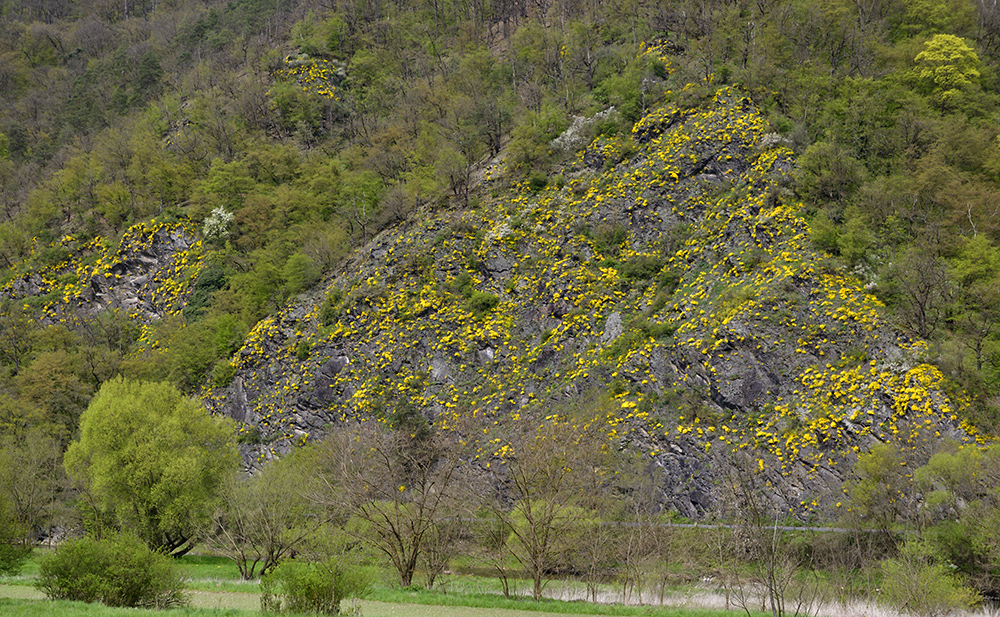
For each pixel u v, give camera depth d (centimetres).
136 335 5925
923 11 6116
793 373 3766
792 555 2938
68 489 4269
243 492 3177
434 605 2188
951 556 2675
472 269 5066
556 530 2769
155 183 6956
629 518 3266
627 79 6034
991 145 4753
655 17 6819
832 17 5988
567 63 6862
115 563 1888
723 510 3384
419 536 2675
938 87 5250
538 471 2964
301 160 7069
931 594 2341
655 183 5066
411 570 2622
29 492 3956
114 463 3428
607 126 5681
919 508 2973
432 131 6656
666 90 5716
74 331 5938
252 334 5262
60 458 4644
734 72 5603
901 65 5528
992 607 2438
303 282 5466
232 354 5303
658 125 5472
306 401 4712
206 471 3553
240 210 6381
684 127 5341
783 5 6219
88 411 3656
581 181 5359
